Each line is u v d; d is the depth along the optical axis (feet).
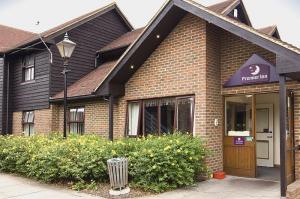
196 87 32.55
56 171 30.58
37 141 38.19
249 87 31.27
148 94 37.06
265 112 39.11
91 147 30.96
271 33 40.34
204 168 30.40
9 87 56.85
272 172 34.47
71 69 51.11
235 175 32.58
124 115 39.42
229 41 33.27
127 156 29.37
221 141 33.30
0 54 56.54
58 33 49.96
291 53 24.00
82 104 45.55
